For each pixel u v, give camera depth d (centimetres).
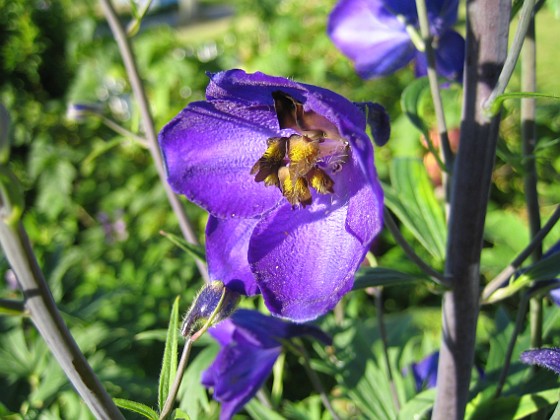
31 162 59
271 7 65
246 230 13
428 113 45
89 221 59
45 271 37
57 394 25
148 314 35
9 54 68
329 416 24
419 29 18
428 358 22
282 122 13
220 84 12
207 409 21
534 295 17
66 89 71
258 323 18
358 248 12
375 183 10
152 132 24
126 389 28
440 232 18
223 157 13
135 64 24
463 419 15
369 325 27
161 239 47
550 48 82
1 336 29
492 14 13
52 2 69
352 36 19
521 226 30
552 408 19
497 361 19
